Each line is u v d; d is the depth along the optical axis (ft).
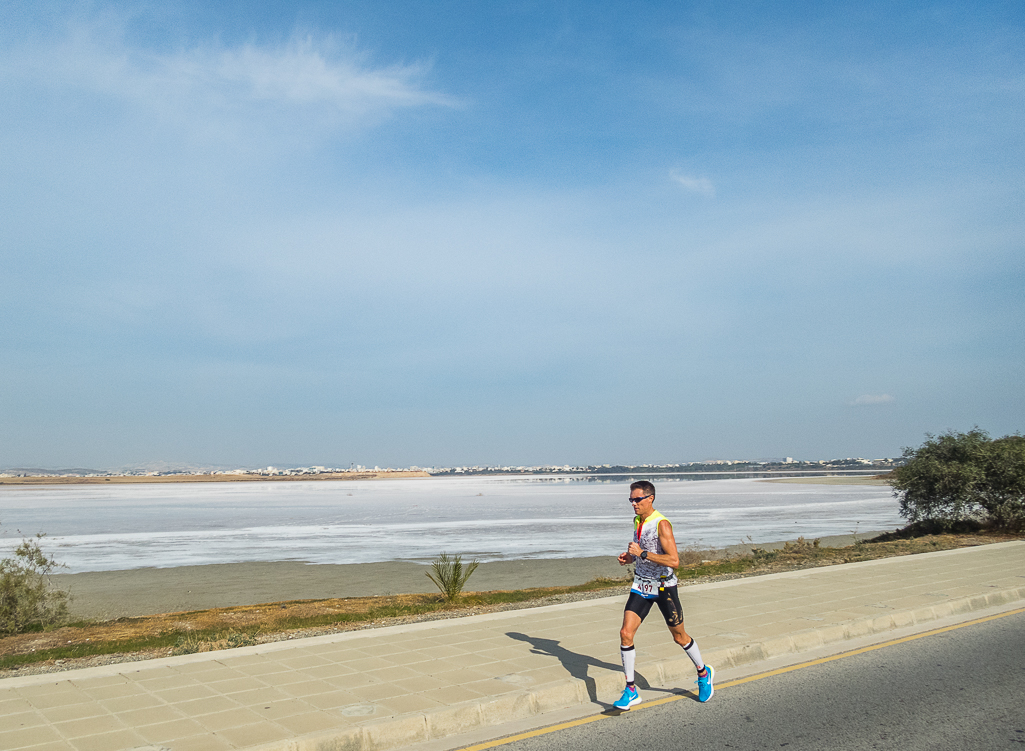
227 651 26.61
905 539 73.05
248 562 82.48
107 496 339.98
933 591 37.40
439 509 192.75
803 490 302.25
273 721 18.56
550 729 19.48
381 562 81.30
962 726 19.27
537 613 33.86
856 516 143.74
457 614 41.19
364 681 22.38
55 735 17.60
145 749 16.60
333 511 191.62
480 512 175.32
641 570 21.70
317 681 22.40
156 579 69.41
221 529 132.05
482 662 24.72
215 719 18.76
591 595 47.06
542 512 171.83
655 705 21.52
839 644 28.73
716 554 79.36
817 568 46.83
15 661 30.86
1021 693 22.17
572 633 29.30
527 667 24.00
